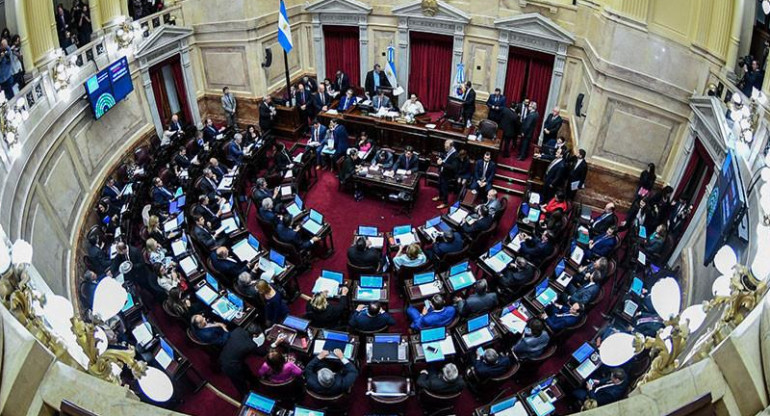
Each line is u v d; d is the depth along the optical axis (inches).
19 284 159.5
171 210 394.9
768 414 98.1
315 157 486.3
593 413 111.0
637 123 395.9
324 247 397.1
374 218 445.1
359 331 296.8
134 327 291.0
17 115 292.2
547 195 434.0
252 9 518.9
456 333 289.9
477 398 291.4
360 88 605.6
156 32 475.2
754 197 248.2
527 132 480.1
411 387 266.1
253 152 481.7
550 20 465.7
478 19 509.0
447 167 441.1
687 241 336.2
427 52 556.7
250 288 316.2
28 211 303.4
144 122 494.0
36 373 113.4
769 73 266.2
